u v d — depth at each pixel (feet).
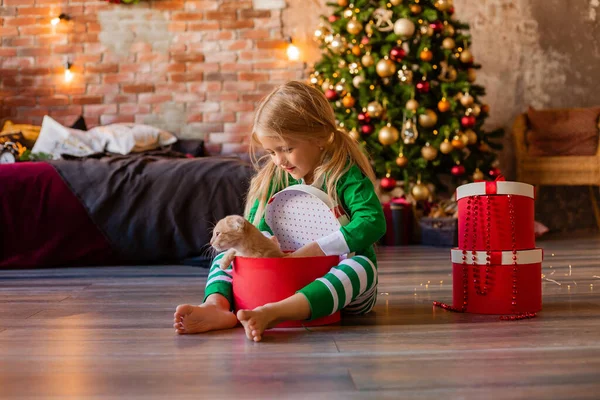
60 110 16.05
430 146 13.15
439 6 13.39
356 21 13.28
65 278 7.91
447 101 13.06
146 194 9.52
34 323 4.73
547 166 14.79
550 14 16.66
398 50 12.95
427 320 4.66
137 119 16.14
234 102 16.21
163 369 3.30
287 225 4.79
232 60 16.17
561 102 16.78
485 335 4.09
